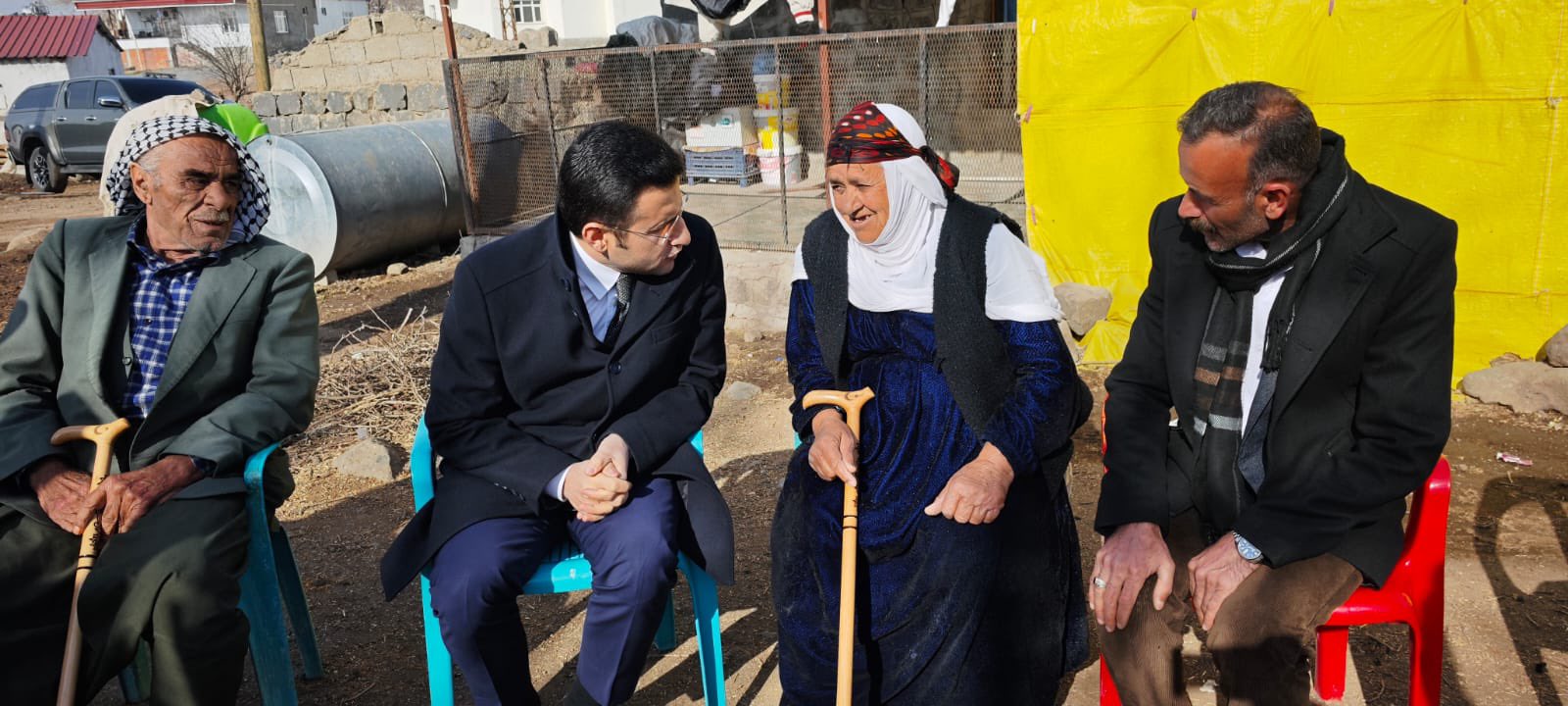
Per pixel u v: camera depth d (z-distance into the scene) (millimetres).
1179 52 5246
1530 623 3113
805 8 10547
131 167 2715
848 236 2635
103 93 16328
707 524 2635
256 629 2670
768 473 4520
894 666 2453
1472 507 3883
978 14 10477
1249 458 2373
